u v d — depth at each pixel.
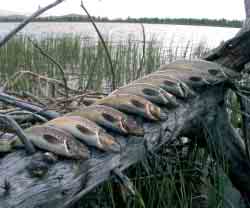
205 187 1.35
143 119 1.00
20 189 0.66
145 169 1.17
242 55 1.32
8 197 0.64
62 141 0.77
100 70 2.84
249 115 1.22
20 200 0.65
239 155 1.26
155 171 1.15
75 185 0.76
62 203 0.74
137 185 1.22
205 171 1.35
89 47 3.95
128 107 0.98
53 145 0.75
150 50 3.18
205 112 1.23
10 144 0.77
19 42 4.12
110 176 0.86
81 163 0.77
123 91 1.09
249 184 1.27
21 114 1.21
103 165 0.82
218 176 1.16
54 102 1.32
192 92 1.15
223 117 1.27
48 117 1.03
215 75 1.22
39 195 0.68
